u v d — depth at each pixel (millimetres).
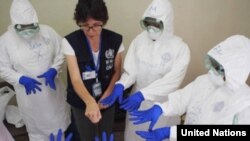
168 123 1565
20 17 1418
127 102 1383
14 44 1543
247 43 1003
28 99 1679
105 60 1371
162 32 1392
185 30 2221
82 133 1598
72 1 1982
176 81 1404
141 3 2066
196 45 2299
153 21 1364
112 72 1449
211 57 1059
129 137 1745
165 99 1426
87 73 1356
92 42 1315
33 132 1884
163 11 1332
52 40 1646
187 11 2137
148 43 1475
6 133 1638
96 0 1153
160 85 1382
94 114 1271
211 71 1101
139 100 1375
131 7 2072
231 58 987
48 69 1655
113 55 1391
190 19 2174
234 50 995
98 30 1236
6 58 1574
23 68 1595
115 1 2027
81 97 1318
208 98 1131
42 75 1591
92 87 1401
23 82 1539
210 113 1089
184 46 1426
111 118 1595
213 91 1129
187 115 1236
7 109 2082
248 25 2258
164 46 1436
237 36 1029
